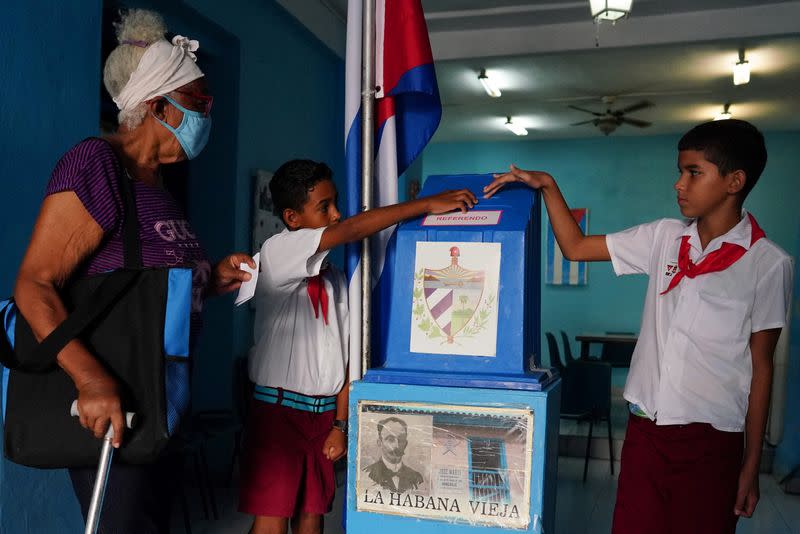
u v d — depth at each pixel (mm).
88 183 1239
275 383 1846
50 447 1181
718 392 1520
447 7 5641
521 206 1508
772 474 5160
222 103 4453
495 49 6020
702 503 1518
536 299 1594
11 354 1204
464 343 1408
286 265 1662
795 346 4852
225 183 4430
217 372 4449
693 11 5543
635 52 5941
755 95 7312
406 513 1352
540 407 1292
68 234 1226
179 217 1401
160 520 1373
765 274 1520
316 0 5453
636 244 1712
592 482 4738
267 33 4844
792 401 4824
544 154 9812
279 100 5047
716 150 1506
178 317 1225
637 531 1562
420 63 1726
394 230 1724
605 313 9391
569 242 1721
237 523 3590
